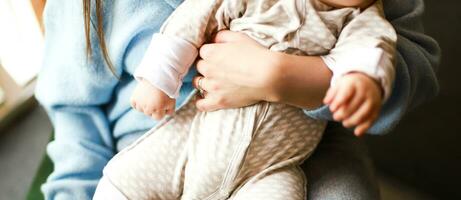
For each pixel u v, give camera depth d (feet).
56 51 2.58
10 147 4.42
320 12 1.99
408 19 2.36
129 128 2.63
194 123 2.23
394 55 1.86
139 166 2.22
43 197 2.90
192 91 2.35
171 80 2.06
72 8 2.39
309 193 2.25
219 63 2.04
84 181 2.59
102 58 2.43
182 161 2.22
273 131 2.09
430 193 4.19
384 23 1.95
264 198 2.07
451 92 4.11
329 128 2.60
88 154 2.64
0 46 4.09
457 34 4.09
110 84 2.54
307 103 1.98
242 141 2.08
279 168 2.17
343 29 1.98
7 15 3.99
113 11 2.38
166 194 2.28
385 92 1.72
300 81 1.92
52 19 2.54
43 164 3.09
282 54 1.95
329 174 2.30
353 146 2.52
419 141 4.23
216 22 2.16
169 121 2.27
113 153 2.79
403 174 4.31
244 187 2.17
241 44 2.06
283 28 2.01
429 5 4.15
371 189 2.29
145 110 2.13
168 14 2.34
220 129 2.12
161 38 2.09
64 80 2.56
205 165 2.15
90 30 2.36
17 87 4.48
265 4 2.04
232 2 2.07
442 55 4.11
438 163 4.17
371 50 1.76
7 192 4.11
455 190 4.09
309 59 1.95
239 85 2.00
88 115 2.73
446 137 4.15
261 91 1.96
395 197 4.23
